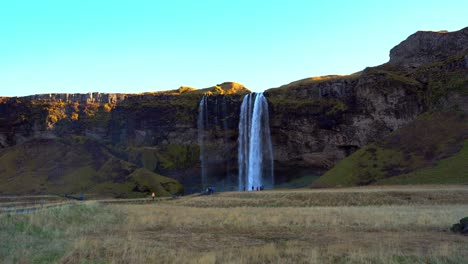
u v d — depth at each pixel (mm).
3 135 167250
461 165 87375
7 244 25688
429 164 94875
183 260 22000
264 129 142125
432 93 121688
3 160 151000
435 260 21281
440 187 72562
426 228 32469
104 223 37406
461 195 59500
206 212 47781
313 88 145125
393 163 101688
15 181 135125
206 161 149375
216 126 151375
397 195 62156
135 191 125875
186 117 156500
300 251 23906
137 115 163125
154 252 24125
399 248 24359
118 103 174625
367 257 21938
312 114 137875
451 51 141125
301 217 39969
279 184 138875
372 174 99875
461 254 22359
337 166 111500
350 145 132250
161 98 170250
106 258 22906
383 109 127812
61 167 143750
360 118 131500
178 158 151250
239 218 40375
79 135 165250
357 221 36344
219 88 188000
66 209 41094
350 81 137500
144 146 158875
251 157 143250
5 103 174125
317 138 136625
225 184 146625
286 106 141000
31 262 21953
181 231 33219
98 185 131000
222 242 28078
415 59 148875
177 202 74562
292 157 138625
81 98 176000
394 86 127250
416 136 109812
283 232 32031
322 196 66062
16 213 35875
